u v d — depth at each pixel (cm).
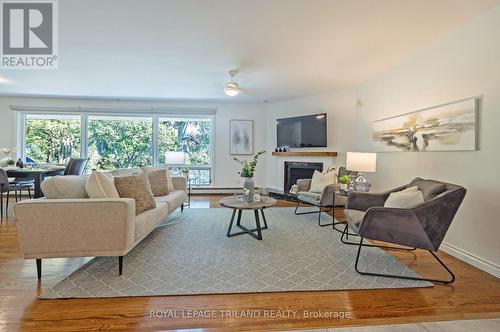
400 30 256
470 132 239
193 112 598
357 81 430
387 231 214
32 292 182
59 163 579
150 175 363
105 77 411
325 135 513
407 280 205
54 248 197
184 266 226
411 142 320
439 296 184
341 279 205
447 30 257
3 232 310
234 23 243
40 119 575
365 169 323
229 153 614
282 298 180
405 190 254
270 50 304
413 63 320
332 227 345
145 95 536
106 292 183
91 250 200
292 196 556
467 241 243
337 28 252
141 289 187
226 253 255
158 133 602
